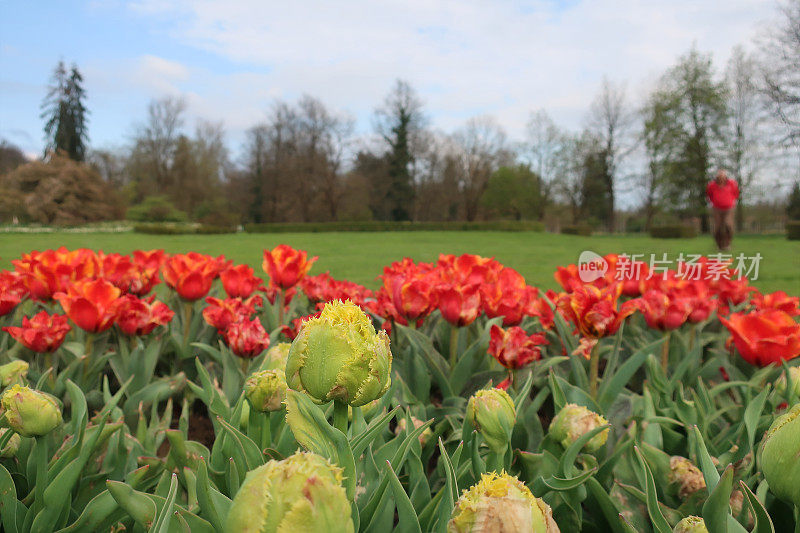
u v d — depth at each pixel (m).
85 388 1.77
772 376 1.67
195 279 2.25
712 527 0.79
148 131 57.78
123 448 1.23
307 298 3.18
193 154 58.31
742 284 2.58
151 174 59.22
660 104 35.09
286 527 0.46
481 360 1.98
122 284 2.54
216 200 58.03
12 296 2.02
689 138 34.03
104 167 64.12
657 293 1.95
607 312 1.58
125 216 52.91
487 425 0.93
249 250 25.38
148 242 32.59
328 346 0.61
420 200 58.22
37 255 2.80
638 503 1.18
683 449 1.40
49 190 47.28
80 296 1.84
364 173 57.91
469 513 0.58
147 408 1.86
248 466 0.86
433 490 1.21
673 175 35.50
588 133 46.88
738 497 1.08
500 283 2.28
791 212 35.03
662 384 1.56
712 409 1.53
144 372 1.95
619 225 51.38
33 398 0.91
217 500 0.68
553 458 1.16
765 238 27.88
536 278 11.14
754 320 1.57
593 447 1.11
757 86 30.19
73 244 29.56
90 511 0.99
